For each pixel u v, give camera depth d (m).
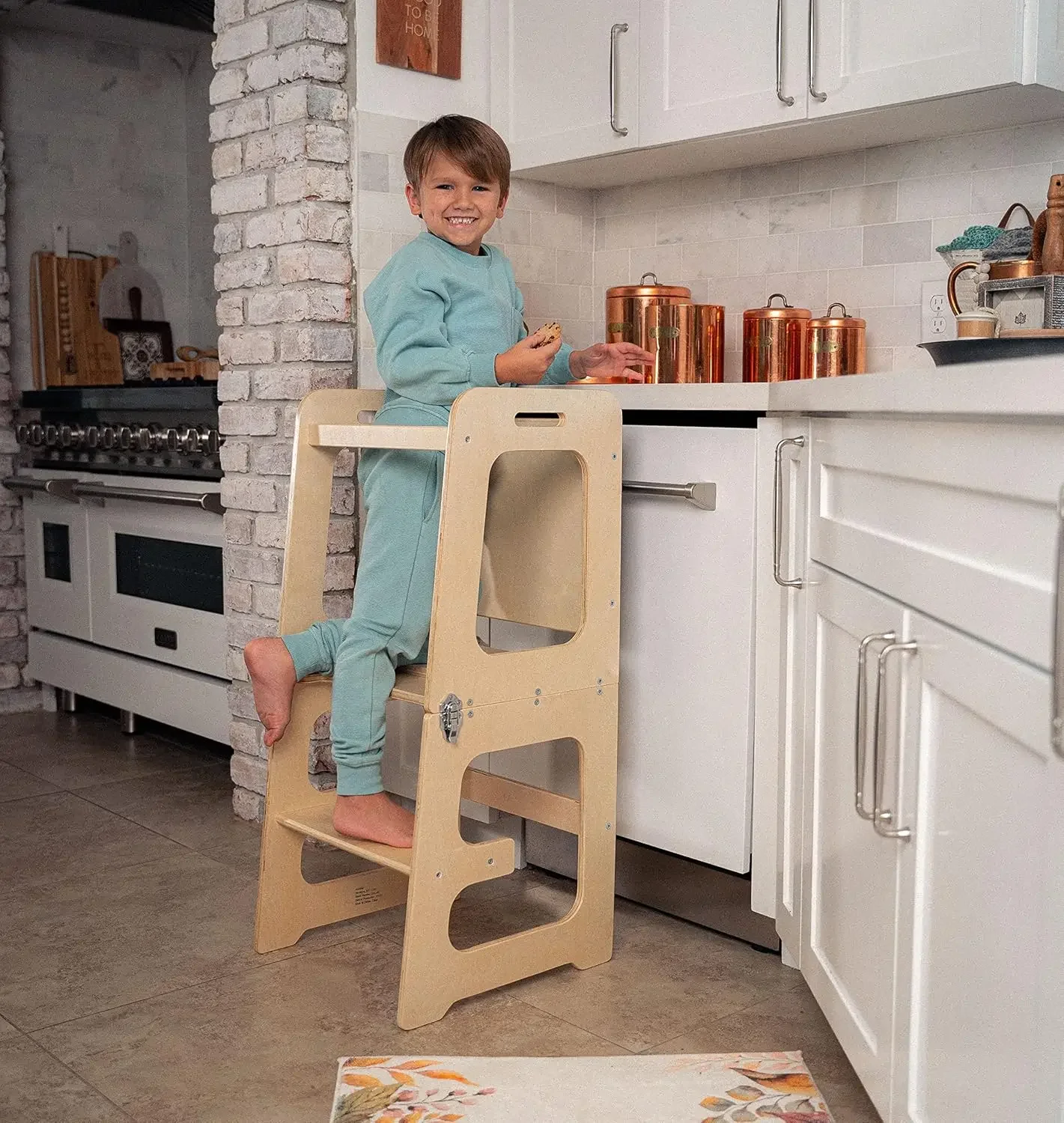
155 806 2.76
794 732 1.72
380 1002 1.81
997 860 0.99
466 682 1.75
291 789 2.02
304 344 2.41
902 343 2.37
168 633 3.06
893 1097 1.23
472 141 1.97
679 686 2.00
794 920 1.71
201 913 2.14
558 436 1.83
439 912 1.75
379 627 1.90
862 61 2.04
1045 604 0.91
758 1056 1.64
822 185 2.47
